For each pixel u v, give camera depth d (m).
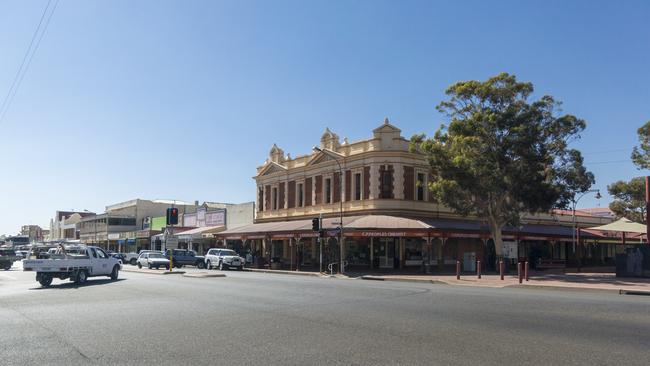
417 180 40.22
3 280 29.64
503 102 31.97
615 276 30.56
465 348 8.86
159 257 44.94
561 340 9.51
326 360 8.05
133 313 13.64
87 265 25.86
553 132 31.38
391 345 9.16
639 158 39.78
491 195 33.00
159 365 7.83
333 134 44.16
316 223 35.44
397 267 38.25
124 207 89.50
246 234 46.50
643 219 50.94
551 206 32.22
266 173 52.59
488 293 18.98
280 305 15.22
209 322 11.98
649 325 11.12
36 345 9.41
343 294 18.59
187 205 86.88
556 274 33.84
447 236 36.41
